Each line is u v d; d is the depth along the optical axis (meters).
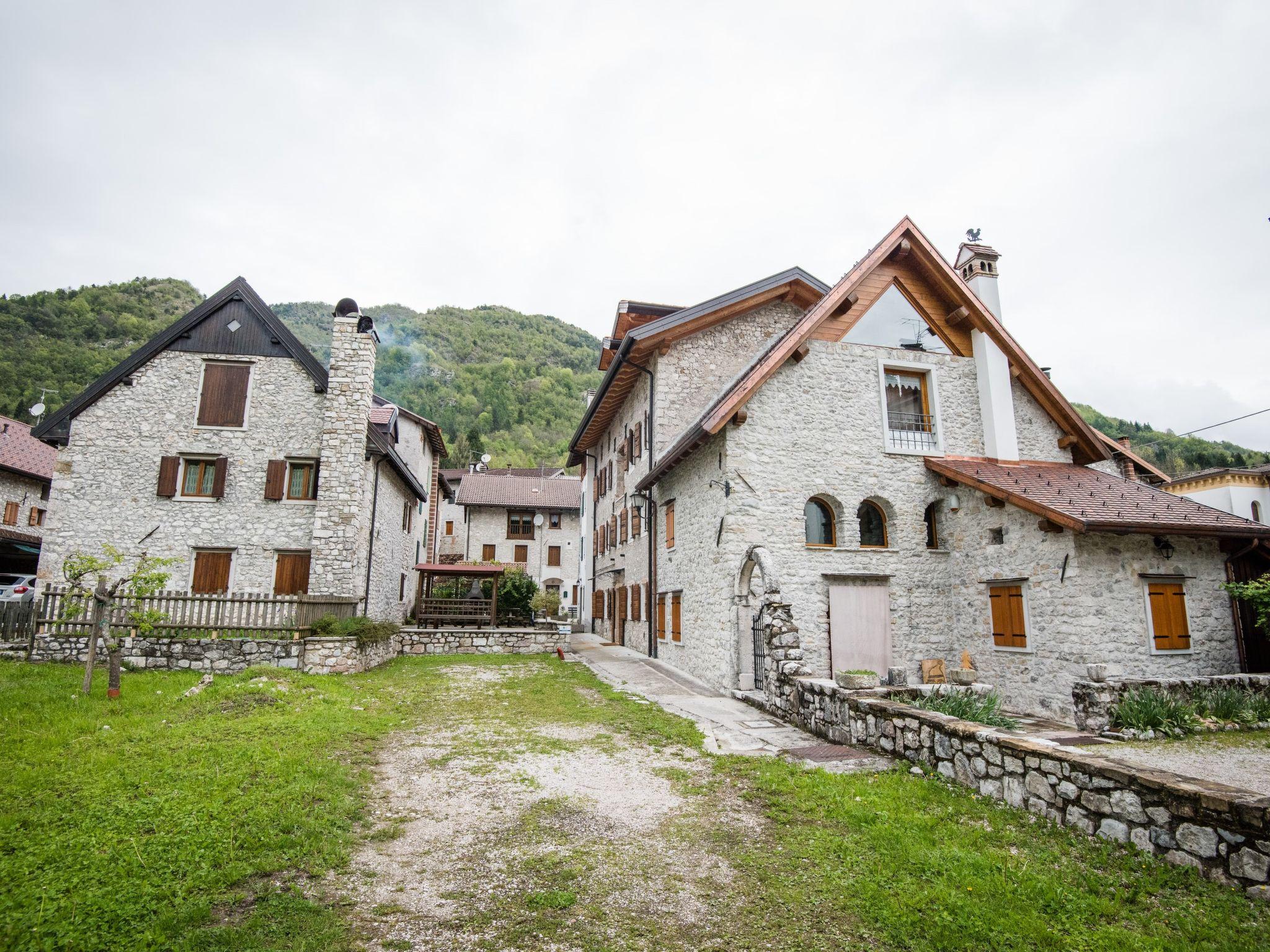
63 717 9.03
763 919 4.61
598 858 5.58
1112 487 13.98
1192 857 4.95
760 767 8.15
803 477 14.57
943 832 5.92
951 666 14.70
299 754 7.93
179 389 18.56
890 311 15.99
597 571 30.30
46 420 17.89
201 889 4.73
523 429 108.69
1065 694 12.04
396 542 23.62
